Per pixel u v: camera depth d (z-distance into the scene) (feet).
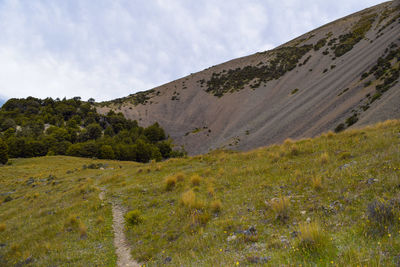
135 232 28.71
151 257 21.43
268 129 289.94
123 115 589.32
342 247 12.39
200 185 42.50
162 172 66.44
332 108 217.15
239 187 35.12
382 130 45.75
